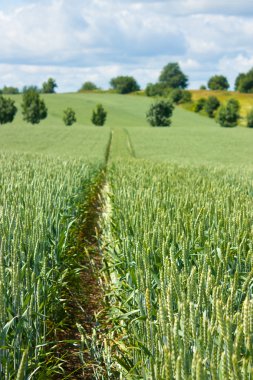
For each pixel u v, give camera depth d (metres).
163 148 63.34
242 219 6.63
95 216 16.41
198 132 83.75
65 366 6.42
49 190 9.49
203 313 3.65
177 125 118.88
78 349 6.81
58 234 7.96
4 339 4.30
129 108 138.50
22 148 58.34
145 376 3.80
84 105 137.38
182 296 3.39
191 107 155.25
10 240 6.23
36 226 6.40
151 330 3.74
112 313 6.55
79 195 14.05
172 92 162.75
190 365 2.97
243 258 5.93
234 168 28.12
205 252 5.56
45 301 5.92
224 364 2.70
